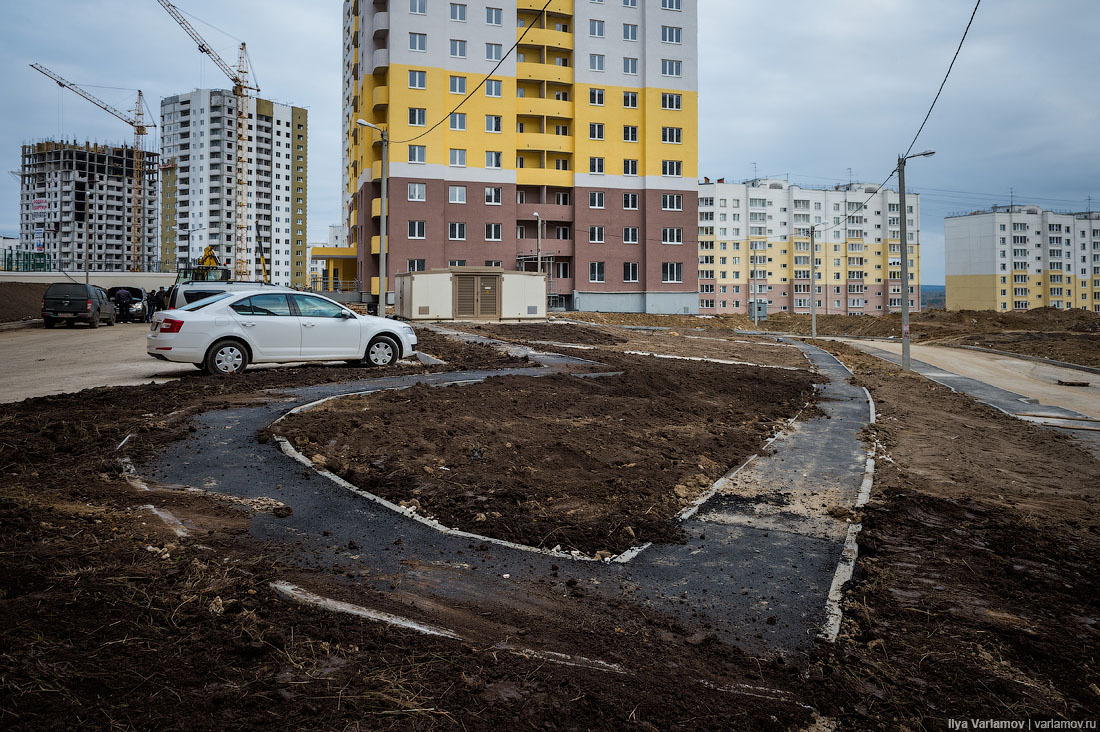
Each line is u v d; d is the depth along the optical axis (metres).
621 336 30.11
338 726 2.63
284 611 3.63
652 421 10.15
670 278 54.34
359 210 54.56
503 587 4.32
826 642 3.76
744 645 3.70
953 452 9.82
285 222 143.75
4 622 3.14
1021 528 6.02
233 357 12.37
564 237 54.50
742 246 113.06
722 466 7.93
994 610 4.26
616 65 53.03
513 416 9.36
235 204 135.25
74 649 2.98
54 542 4.28
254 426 7.88
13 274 49.12
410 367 13.85
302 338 12.98
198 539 4.69
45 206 148.12
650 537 5.38
